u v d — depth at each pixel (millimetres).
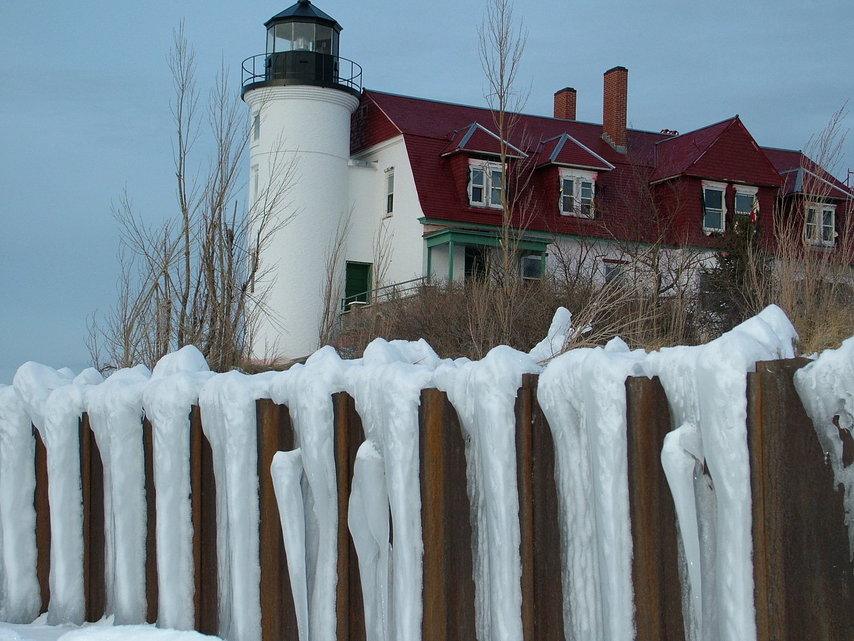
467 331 16203
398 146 34625
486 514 5426
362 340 17344
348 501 6230
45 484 8117
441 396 5707
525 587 5230
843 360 3910
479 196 33719
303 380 6402
